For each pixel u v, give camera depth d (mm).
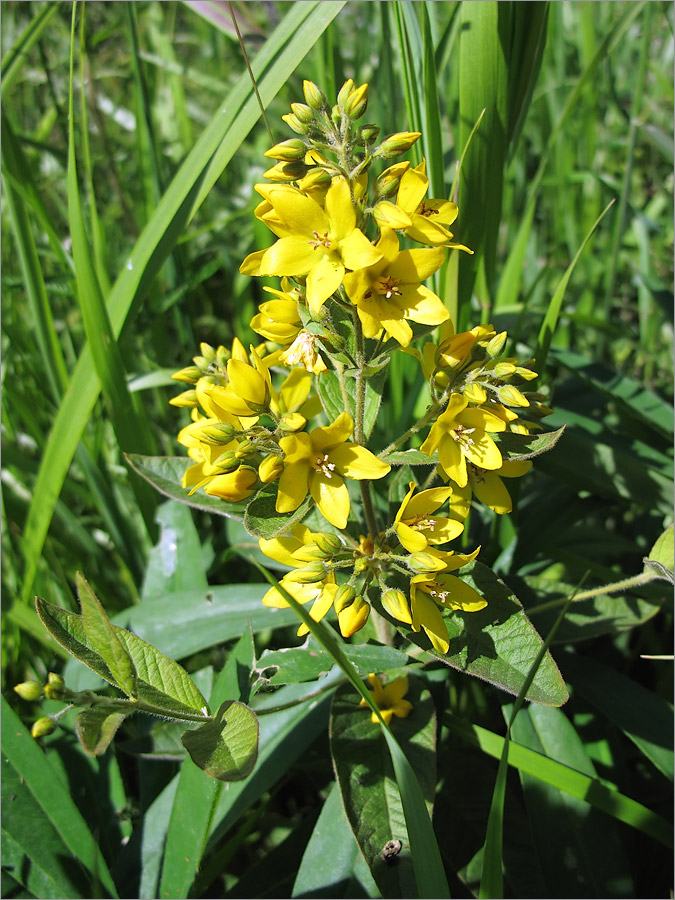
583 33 327
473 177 213
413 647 198
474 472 177
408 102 214
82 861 181
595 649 243
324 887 172
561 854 181
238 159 386
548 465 240
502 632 166
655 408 256
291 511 152
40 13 248
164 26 375
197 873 181
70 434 225
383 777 171
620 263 338
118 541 262
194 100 430
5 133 239
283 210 140
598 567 234
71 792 206
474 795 202
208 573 254
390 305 148
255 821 199
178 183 214
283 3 382
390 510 197
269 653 173
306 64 341
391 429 263
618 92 381
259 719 204
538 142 378
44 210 255
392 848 161
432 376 164
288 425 150
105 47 399
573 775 171
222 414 163
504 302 288
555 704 155
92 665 150
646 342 310
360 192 148
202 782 174
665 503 231
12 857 185
